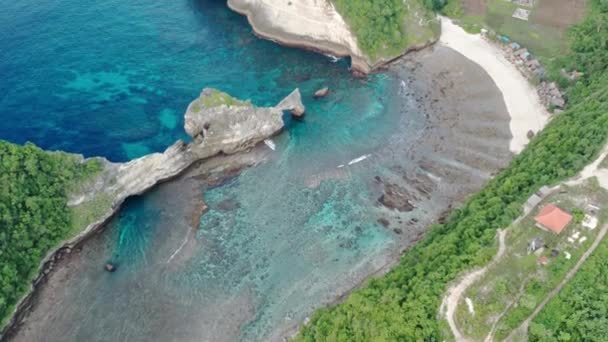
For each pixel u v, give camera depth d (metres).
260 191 85.12
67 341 67.62
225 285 72.81
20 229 72.62
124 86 100.69
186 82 102.88
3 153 74.31
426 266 64.94
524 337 54.88
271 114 92.19
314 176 87.19
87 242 78.75
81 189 79.12
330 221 80.19
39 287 73.25
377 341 57.44
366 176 86.69
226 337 67.31
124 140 90.75
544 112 93.19
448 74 103.25
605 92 83.50
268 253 76.38
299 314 68.94
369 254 75.31
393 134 93.88
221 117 87.69
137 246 78.19
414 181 85.25
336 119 97.50
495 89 98.31
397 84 103.31
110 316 70.06
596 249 60.62
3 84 98.56
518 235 64.25
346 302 63.66
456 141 91.06
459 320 57.28
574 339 53.19
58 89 98.81
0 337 67.12
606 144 72.69
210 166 89.00
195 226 80.25
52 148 88.00
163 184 86.31
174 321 69.19
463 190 82.88
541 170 73.81
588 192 67.38
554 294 57.53
